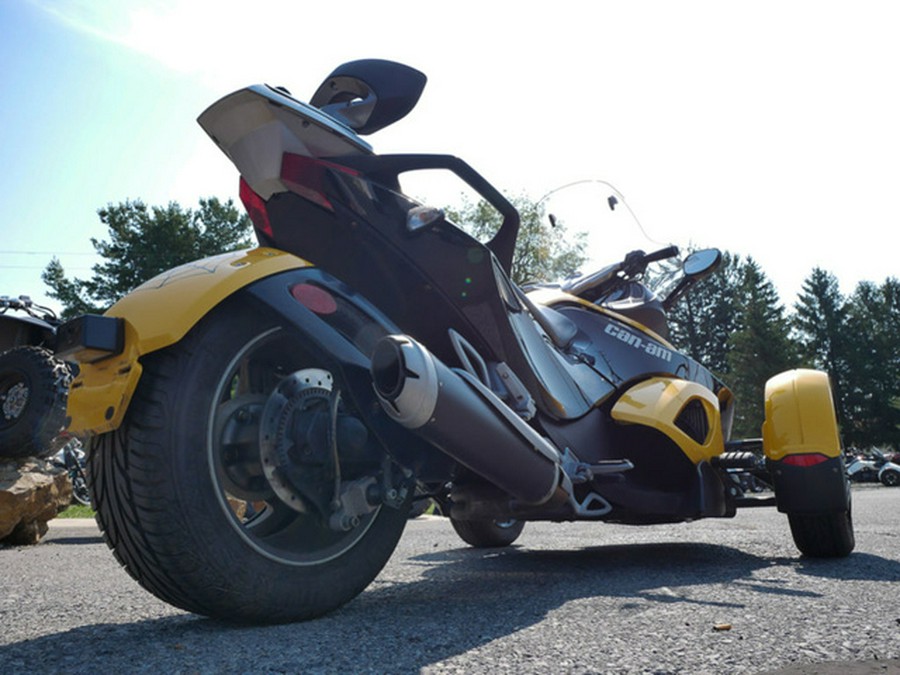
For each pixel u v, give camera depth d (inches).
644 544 173.6
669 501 128.8
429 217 89.6
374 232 88.7
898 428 2426.2
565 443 118.6
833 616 76.2
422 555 163.2
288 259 81.1
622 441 132.8
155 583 72.1
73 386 74.5
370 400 78.4
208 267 77.9
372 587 109.7
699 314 2778.1
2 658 64.7
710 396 140.9
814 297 2655.0
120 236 1640.0
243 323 77.0
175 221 1635.1
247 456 76.2
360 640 68.0
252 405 77.7
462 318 96.4
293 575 76.1
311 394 79.6
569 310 141.6
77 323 70.9
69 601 99.7
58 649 67.8
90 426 70.6
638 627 71.9
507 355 102.9
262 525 84.5
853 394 2536.9
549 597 91.8
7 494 215.5
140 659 62.6
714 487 135.1
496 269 99.7
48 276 1983.3
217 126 86.0
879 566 122.6
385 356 74.7
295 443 77.6
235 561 72.0
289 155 85.5
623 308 159.9
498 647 64.7
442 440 78.8
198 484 70.7
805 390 136.0
